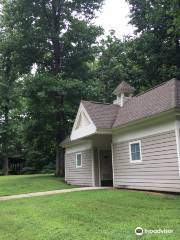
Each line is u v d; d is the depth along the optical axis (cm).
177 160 1213
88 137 1814
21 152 4531
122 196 1242
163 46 2877
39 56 2812
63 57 2848
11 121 3903
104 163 1934
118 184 1639
